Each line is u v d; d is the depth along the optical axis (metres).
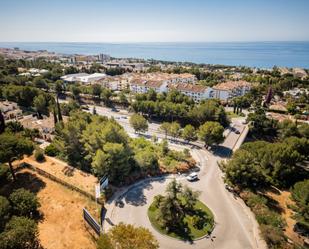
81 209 43.78
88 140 61.03
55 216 41.12
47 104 114.44
